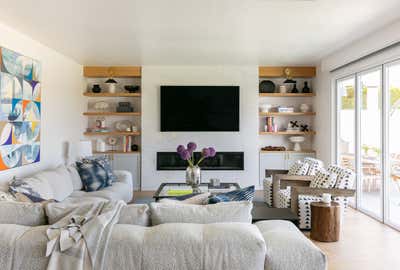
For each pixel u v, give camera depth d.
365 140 4.77
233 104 6.47
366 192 4.76
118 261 1.66
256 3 3.12
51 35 4.21
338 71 5.44
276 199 4.62
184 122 6.48
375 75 4.47
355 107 4.97
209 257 1.65
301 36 4.31
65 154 5.54
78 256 1.65
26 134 4.15
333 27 3.90
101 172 4.72
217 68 6.50
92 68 6.50
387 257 3.18
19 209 1.94
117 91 6.92
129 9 3.29
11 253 1.68
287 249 1.70
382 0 3.05
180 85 6.47
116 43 4.65
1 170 3.59
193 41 4.55
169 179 6.52
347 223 4.27
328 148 5.95
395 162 4.06
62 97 5.43
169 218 1.88
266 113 6.62
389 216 4.20
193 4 3.15
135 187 6.57
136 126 6.88
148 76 6.48
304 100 6.95
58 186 3.98
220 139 6.52
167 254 1.66
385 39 3.89
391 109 4.14
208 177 6.50
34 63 4.39
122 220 1.88
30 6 3.19
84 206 1.93
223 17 3.53
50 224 1.91
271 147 6.75
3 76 3.64
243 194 2.29
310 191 3.83
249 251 1.65
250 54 5.43
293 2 3.10
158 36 4.30
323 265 1.68
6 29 3.79
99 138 6.81
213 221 1.88
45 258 1.67
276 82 6.95
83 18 3.55
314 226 3.67
